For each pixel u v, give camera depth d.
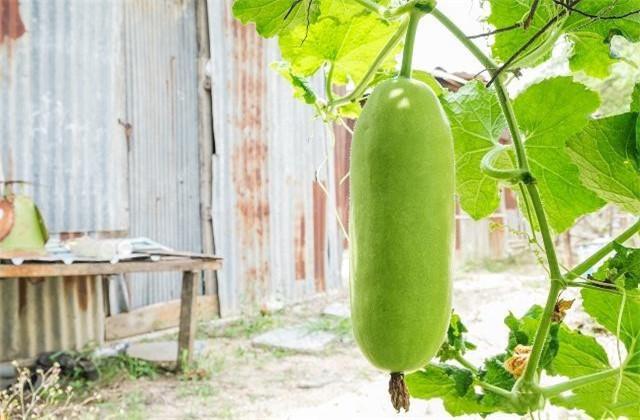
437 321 0.92
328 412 5.12
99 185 7.22
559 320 1.28
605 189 1.30
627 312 1.28
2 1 6.48
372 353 0.94
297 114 10.45
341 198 11.38
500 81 1.06
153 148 8.02
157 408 5.28
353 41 1.48
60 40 6.91
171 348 6.87
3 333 6.42
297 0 1.30
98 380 6.05
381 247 0.92
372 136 0.96
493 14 1.36
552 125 1.27
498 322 8.26
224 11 9.15
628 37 1.30
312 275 10.73
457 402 1.34
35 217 5.08
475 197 1.44
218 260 6.35
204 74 8.88
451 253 0.96
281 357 7.04
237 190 9.34
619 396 1.36
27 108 6.66
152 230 7.99
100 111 7.25
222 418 5.04
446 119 0.99
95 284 7.21
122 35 7.54
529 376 1.07
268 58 9.91
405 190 0.93
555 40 1.24
